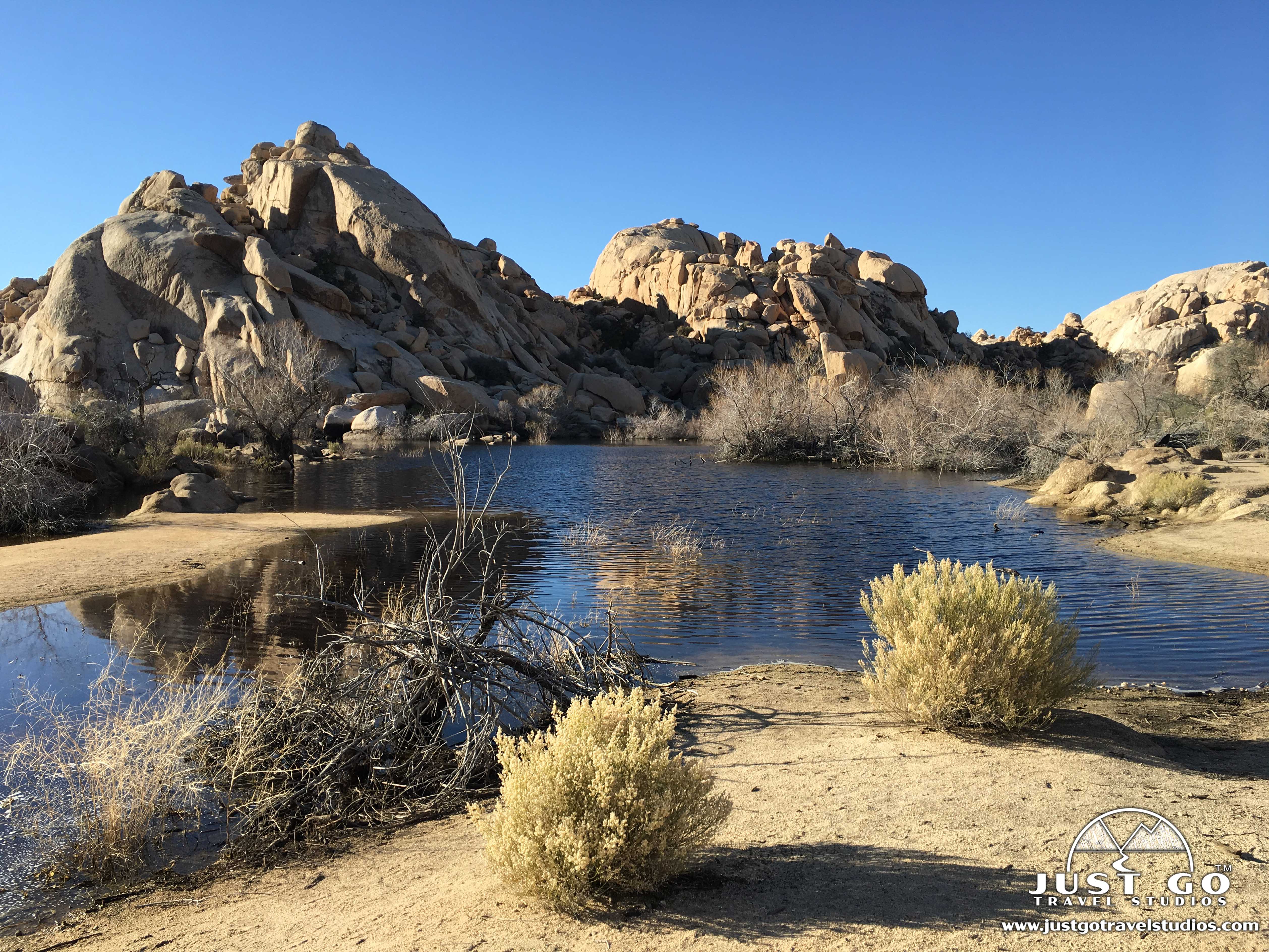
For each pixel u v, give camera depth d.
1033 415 33.16
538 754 3.50
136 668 7.33
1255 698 6.34
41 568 11.80
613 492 23.56
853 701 6.14
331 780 4.90
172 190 62.75
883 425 35.31
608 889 3.26
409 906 3.41
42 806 4.67
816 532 15.99
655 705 3.67
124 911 3.67
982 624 5.23
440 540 14.61
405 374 55.31
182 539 14.48
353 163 73.38
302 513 18.56
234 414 36.41
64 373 51.97
